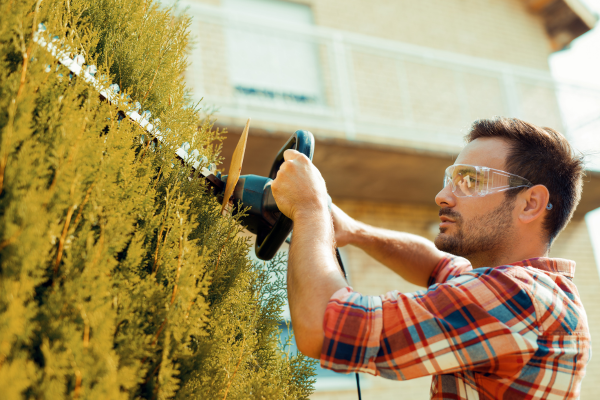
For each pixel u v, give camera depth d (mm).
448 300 1010
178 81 1196
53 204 756
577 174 1293
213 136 1202
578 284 6938
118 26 1106
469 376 1057
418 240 1672
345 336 955
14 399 612
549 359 1020
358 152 5363
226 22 6078
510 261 1227
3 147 722
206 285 953
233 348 1005
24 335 674
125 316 801
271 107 6004
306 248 1041
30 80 799
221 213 1104
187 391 874
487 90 7289
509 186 1226
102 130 959
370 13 7273
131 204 875
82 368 700
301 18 6945
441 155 5590
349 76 6695
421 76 7145
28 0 842
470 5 7980
